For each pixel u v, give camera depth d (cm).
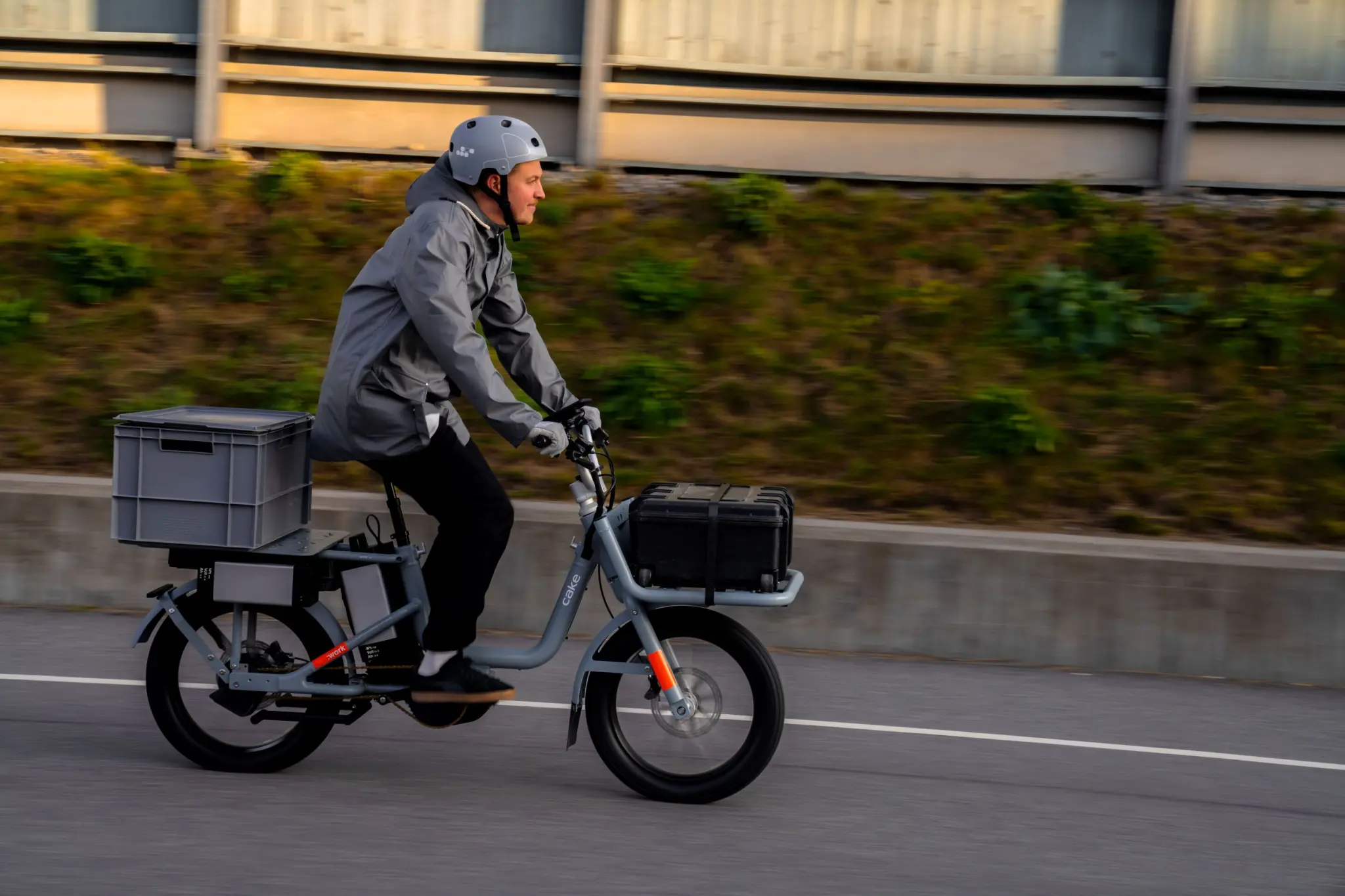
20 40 1484
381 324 569
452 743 679
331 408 578
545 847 539
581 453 601
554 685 795
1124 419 1101
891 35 1435
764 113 1435
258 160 1472
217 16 1452
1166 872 540
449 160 576
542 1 1462
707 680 604
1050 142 1414
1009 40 1426
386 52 1459
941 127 1422
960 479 1034
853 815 594
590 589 918
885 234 1326
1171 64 1383
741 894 500
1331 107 1383
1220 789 652
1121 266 1270
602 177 1405
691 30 1452
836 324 1220
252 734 634
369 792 602
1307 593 864
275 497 605
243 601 604
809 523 932
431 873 508
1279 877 539
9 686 756
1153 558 879
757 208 1330
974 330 1209
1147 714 782
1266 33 1391
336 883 495
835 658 893
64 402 1116
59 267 1280
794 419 1116
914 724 745
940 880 522
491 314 615
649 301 1230
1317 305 1203
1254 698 827
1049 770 672
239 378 1143
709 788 595
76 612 943
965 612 898
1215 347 1173
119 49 1482
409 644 613
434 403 586
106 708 722
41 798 578
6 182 1383
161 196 1382
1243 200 1380
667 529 579
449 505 587
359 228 1341
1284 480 1022
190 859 514
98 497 954
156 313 1240
